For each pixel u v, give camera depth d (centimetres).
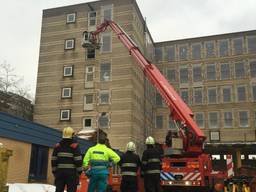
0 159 604
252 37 5141
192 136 1623
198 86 5194
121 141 4003
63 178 838
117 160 950
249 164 4375
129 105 4094
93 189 930
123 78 4203
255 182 1936
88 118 4225
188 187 1492
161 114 5244
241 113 4912
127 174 1085
